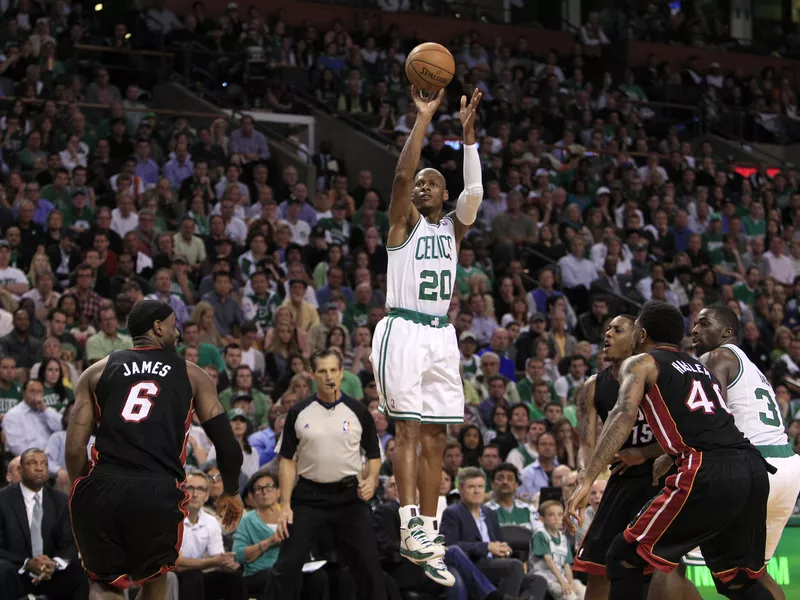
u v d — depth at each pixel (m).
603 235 21.02
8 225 16.30
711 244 22.67
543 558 11.70
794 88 32.47
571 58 29.06
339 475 10.12
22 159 18.83
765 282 20.88
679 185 24.81
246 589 10.52
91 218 17.48
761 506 7.23
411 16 28.62
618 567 7.30
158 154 19.94
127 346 14.10
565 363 16.58
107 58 23.66
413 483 7.05
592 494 11.66
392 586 10.59
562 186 23.20
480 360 15.84
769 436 7.89
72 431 7.21
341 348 15.34
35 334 14.09
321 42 27.03
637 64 30.62
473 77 26.03
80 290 14.84
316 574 10.48
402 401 7.12
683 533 7.05
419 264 7.26
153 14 24.88
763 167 27.31
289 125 23.77
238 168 19.84
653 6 32.72
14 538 10.03
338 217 19.42
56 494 10.34
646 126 28.00
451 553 10.99
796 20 34.22
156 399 7.19
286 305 15.99
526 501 12.91
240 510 7.76
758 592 7.38
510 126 24.34
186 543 10.45
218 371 14.12
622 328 8.04
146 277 16.41
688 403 7.11
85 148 19.45
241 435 12.45
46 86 21.16
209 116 22.23
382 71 25.81
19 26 22.73
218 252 17.14
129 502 6.96
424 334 7.21
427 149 21.91
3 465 11.91
